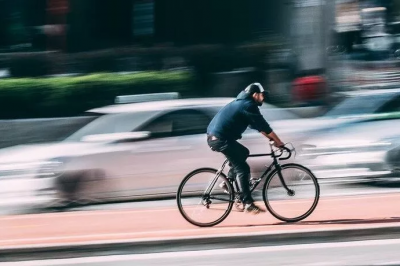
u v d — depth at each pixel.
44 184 13.57
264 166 13.87
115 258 9.71
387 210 11.77
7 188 13.62
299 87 23.02
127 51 25.17
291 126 14.66
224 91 24.55
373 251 9.64
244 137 13.80
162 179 13.59
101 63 24.97
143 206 13.26
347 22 25.44
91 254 9.88
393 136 14.18
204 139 13.73
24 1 25.94
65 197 13.53
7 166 13.71
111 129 13.82
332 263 9.04
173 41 26.95
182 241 9.98
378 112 14.70
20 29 25.92
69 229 11.16
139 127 13.64
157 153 13.55
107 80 23.17
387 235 10.34
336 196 13.37
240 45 25.25
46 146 14.12
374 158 14.09
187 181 11.02
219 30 26.91
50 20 26.08
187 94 24.14
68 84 22.89
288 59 24.84
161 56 25.09
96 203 13.54
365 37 25.64
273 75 24.45
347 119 14.82
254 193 13.46
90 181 13.48
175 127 13.73
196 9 26.95
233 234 10.12
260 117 10.78
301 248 9.91
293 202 11.12
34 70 24.52
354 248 9.83
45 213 12.93
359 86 24.55
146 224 11.30
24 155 13.82
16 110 22.56
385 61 25.50
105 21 26.70
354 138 14.34
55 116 22.78
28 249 9.81
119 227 11.14
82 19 26.38
